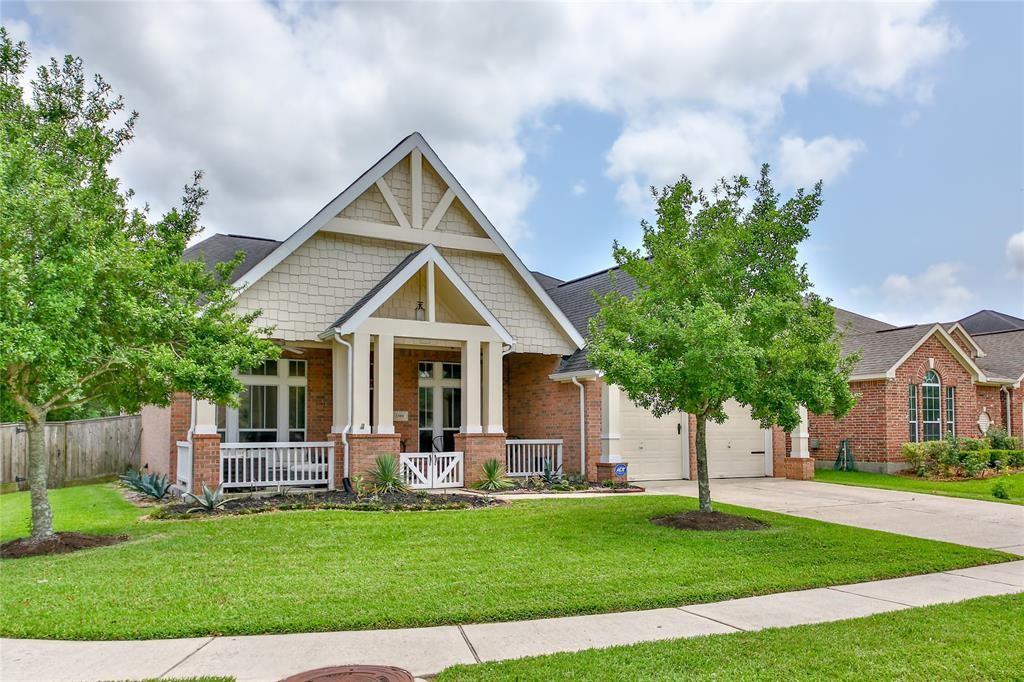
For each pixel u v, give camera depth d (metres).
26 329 7.34
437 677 4.75
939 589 7.38
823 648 5.31
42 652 5.21
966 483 17.89
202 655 5.16
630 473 17.75
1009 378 24.72
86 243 8.31
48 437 18.25
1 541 9.41
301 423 16.89
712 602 6.78
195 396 9.43
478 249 17.25
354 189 15.61
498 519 11.00
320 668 4.88
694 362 9.89
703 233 11.35
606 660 5.03
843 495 15.18
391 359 14.80
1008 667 4.93
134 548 8.72
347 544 9.06
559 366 18.33
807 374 10.33
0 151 7.77
